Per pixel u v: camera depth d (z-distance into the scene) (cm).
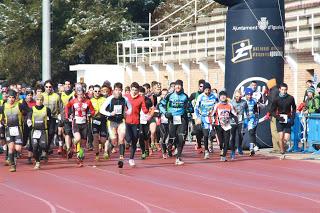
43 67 5803
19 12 10606
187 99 3981
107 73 8350
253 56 4756
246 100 4406
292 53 5706
